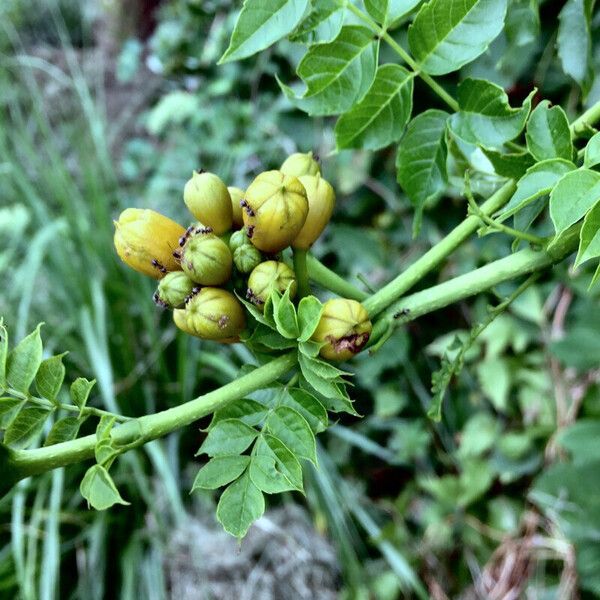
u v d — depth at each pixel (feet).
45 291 1.27
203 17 1.47
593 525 0.84
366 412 1.22
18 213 1.24
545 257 0.33
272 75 1.29
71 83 1.72
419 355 1.17
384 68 0.34
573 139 0.35
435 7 0.32
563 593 0.97
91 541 1.04
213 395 0.30
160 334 1.21
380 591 1.06
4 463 0.27
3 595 1.02
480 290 0.34
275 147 1.32
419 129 0.37
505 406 1.04
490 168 0.42
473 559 1.07
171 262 0.34
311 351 0.30
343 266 1.22
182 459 1.15
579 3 0.45
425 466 1.15
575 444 0.83
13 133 1.48
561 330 1.03
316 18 0.31
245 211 0.32
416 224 0.39
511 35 0.46
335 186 1.21
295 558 1.03
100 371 1.05
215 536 1.04
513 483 1.09
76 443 0.29
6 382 0.29
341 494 1.12
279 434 0.30
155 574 1.02
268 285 0.31
